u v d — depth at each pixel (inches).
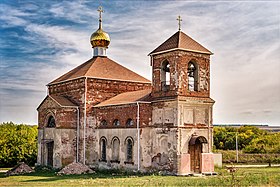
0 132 2074.3
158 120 1422.2
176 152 1337.4
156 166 1411.2
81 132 1672.0
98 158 1642.5
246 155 2212.1
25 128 2332.7
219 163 1766.7
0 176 1488.7
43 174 1502.2
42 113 1806.1
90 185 1075.3
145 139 1438.2
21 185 1139.9
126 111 1505.9
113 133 1567.4
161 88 1438.2
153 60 1480.1
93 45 1945.1
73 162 1594.5
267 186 936.3
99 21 1974.7
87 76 1690.5
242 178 1040.8
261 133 3452.3
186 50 1386.6
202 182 1011.3
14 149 1993.1
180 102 1353.3
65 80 1796.3
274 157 2162.9
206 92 1435.8
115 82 1763.0
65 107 1664.6
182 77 1379.2
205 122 1423.5
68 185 1101.1
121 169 1503.4
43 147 1780.3
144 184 1012.5
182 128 1353.3
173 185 975.0
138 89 1825.8
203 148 1406.3
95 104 1702.8
